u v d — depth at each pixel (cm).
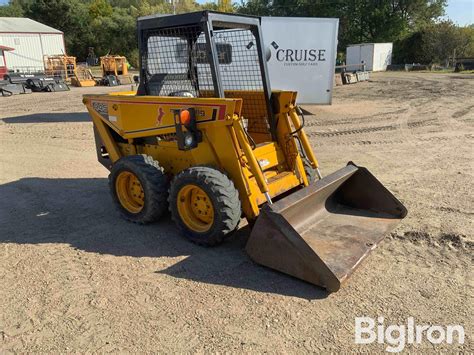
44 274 391
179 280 376
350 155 822
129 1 7462
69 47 5328
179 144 417
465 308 330
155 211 470
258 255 382
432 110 1373
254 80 483
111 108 507
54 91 2425
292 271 364
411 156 807
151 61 480
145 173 461
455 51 4244
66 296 354
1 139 1041
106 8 5731
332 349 288
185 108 426
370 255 414
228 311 330
